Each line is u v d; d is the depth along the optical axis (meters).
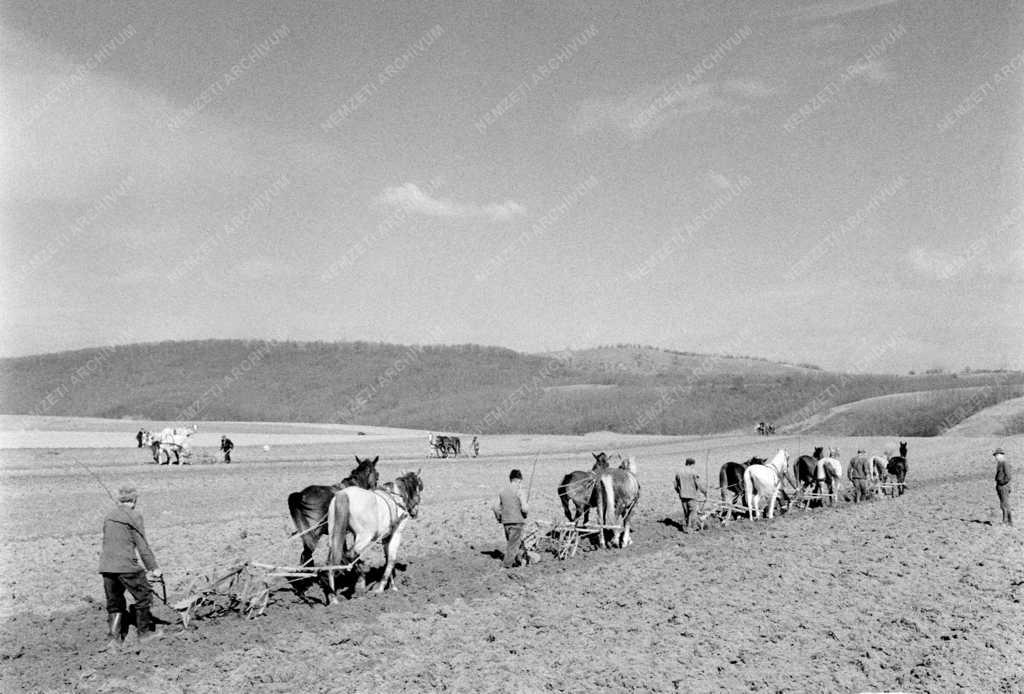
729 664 12.47
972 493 32.59
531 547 20.11
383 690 11.34
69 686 11.29
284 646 12.96
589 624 14.29
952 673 12.27
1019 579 17.58
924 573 18.11
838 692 11.50
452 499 33.09
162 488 35.50
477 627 14.07
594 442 81.19
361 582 16.06
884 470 33.97
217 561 19.33
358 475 16.75
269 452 62.88
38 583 17.50
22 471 42.62
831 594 16.36
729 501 26.98
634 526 25.39
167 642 13.12
